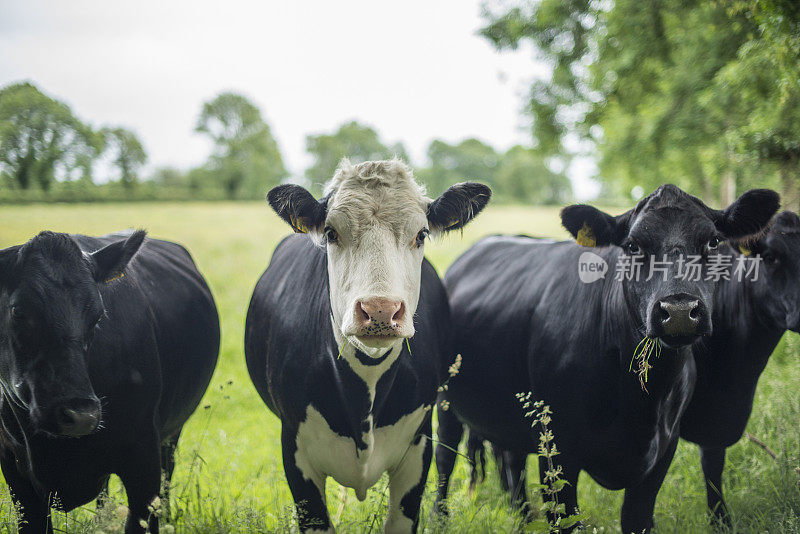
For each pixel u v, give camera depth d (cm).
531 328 462
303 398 400
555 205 11244
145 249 508
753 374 482
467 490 571
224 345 1036
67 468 380
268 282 488
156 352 423
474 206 389
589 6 1375
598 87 1472
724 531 466
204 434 675
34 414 328
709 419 489
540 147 1675
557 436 431
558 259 484
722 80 1029
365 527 433
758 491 508
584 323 421
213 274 1866
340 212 351
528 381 467
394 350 375
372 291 328
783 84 683
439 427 592
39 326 331
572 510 423
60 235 353
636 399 392
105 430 385
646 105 1390
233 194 10269
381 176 363
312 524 406
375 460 400
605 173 1841
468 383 518
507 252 569
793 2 638
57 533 424
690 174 1584
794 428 538
